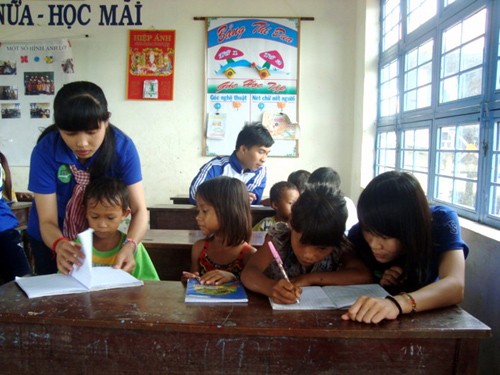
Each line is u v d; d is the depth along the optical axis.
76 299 1.00
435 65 2.44
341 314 0.92
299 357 0.87
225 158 2.76
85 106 1.15
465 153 2.06
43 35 4.31
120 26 4.26
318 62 4.18
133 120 4.32
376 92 3.80
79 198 1.41
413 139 2.88
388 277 1.14
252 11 4.18
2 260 1.97
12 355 0.93
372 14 3.76
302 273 1.25
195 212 2.65
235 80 4.21
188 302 0.98
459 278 1.00
